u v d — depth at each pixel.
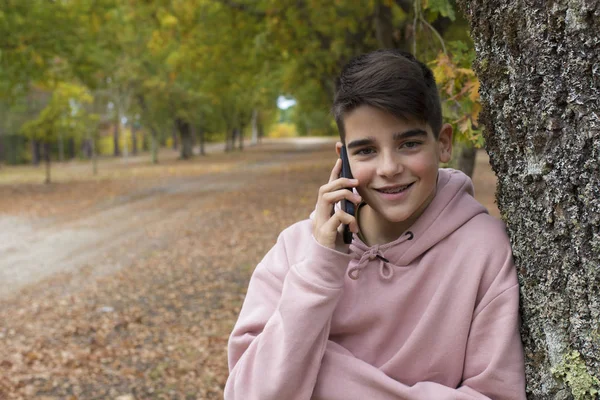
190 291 8.34
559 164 1.07
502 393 1.19
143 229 13.51
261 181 24.02
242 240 11.69
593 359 1.07
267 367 1.23
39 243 12.27
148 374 5.60
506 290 1.21
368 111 1.18
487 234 1.26
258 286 1.43
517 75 1.13
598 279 1.04
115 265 10.08
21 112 48.22
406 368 1.26
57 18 18.19
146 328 6.89
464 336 1.23
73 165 45.88
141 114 43.84
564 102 1.05
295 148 60.34
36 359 5.93
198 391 5.25
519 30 1.10
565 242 1.09
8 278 9.38
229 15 12.98
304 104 29.52
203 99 42.91
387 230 1.34
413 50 2.71
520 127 1.15
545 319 1.15
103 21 13.09
